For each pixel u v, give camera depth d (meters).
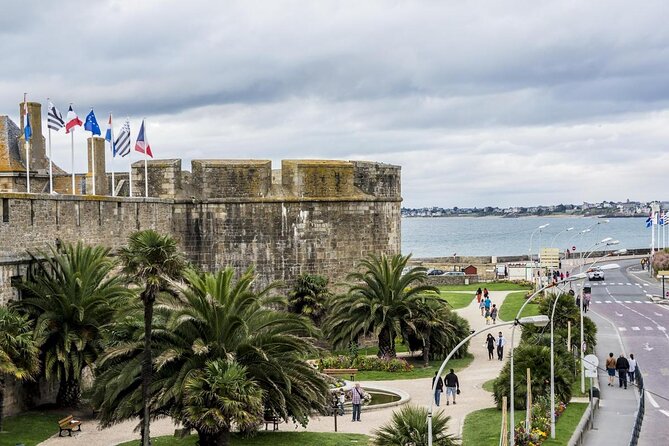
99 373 40.03
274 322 40.09
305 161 67.12
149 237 35.84
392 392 53.38
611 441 42.66
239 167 65.94
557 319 66.12
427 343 62.47
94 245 52.31
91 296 44.12
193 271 40.66
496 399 48.19
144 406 36.19
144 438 36.53
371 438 40.16
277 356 39.28
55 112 53.62
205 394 36.03
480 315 89.44
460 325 66.69
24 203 44.88
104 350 41.22
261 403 36.81
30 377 40.88
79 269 44.94
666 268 139.50
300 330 41.69
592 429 45.50
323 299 65.81
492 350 66.44
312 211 67.00
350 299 61.41
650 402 52.81
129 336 40.38
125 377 37.03
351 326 60.69
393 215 71.25
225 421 35.59
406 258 62.22
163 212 63.03
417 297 62.31
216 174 65.62
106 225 53.84
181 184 66.06
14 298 43.91
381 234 70.19
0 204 42.91
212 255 65.69
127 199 56.75
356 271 68.62
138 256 35.56
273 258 66.31
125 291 45.25
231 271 40.00
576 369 58.69
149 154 63.75
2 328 39.84
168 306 38.59
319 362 58.94
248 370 38.47
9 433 40.62
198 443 38.66
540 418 43.91
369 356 64.88
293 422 42.16
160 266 35.69
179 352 37.19
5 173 65.94
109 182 69.62
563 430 44.41
